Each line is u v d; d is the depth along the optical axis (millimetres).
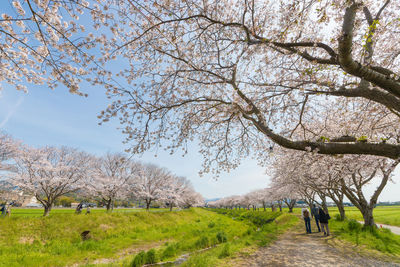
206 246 9953
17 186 20203
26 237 11008
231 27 6031
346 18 3027
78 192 25641
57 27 3896
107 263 7738
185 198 50875
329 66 4816
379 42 6305
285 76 6086
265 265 5680
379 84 3395
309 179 12477
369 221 10469
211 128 7402
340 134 8516
